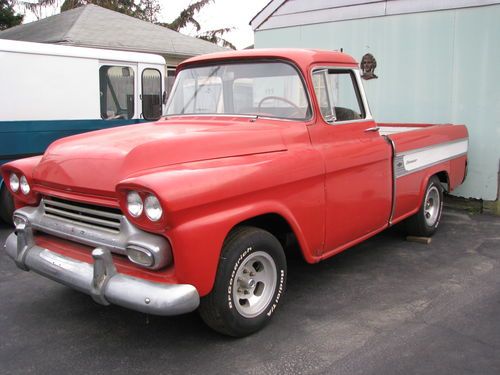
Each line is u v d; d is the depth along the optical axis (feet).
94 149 10.92
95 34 50.34
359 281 14.97
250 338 11.43
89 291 10.06
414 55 24.93
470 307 13.09
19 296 14.06
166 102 15.49
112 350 11.02
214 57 14.48
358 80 15.20
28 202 12.23
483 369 10.14
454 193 24.22
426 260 16.87
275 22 30.17
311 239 12.70
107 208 10.29
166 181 9.21
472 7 22.75
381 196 15.34
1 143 21.15
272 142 12.00
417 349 10.92
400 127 22.81
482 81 22.95
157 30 57.57
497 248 18.12
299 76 13.17
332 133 13.60
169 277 9.70
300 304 13.30
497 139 22.79
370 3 25.95
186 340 11.41
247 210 10.61
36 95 22.16
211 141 11.07
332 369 10.14
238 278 10.94
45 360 10.62
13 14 79.30
